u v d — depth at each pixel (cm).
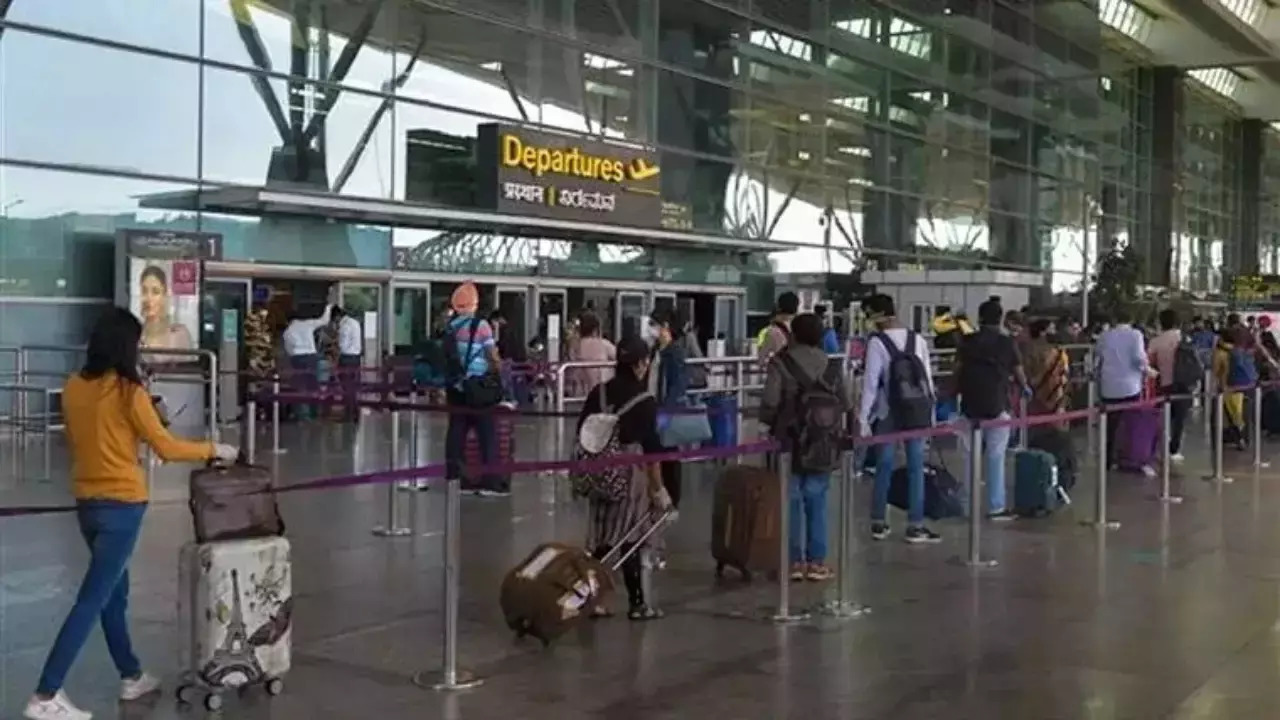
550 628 715
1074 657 711
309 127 2134
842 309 3167
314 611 789
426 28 2331
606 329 2736
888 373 1078
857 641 743
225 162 2008
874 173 3512
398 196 2275
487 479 1275
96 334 576
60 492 1221
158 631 728
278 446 1638
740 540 898
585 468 745
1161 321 1906
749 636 753
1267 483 1516
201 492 599
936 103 3794
